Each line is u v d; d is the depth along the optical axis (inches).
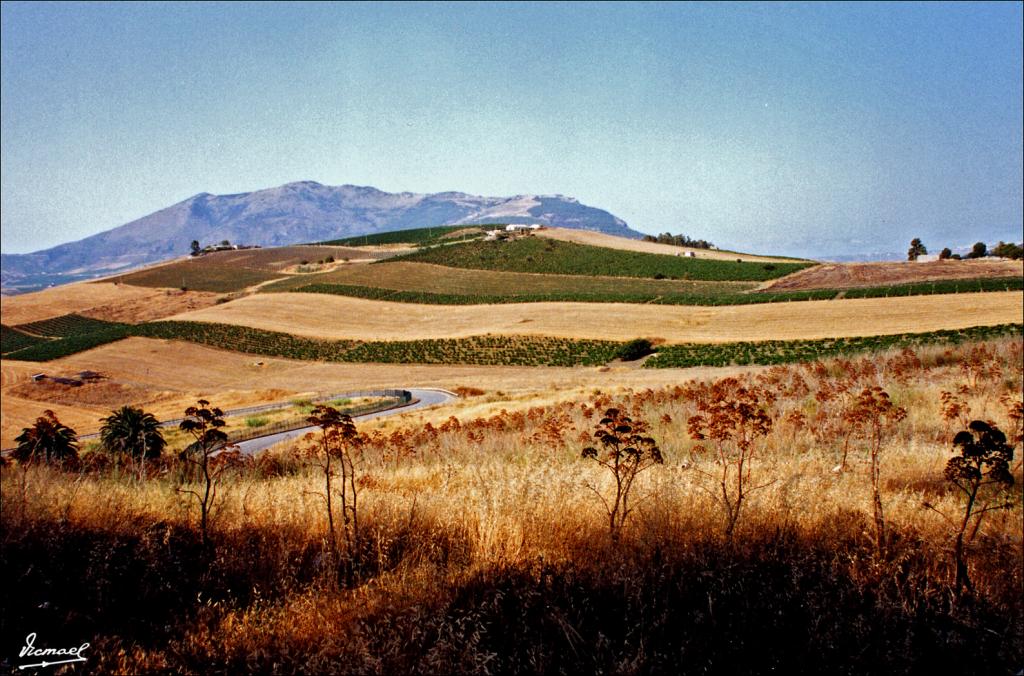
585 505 229.8
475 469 329.1
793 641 158.2
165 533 211.6
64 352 3595.0
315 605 171.5
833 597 174.7
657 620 157.2
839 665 149.9
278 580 187.8
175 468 376.2
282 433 1244.5
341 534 213.0
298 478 353.1
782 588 181.8
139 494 266.1
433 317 4072.3
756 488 240.2
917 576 188.7
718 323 3093.0
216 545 210.8
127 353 3612.2
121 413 730.2
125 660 145.6
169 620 166.4
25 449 475.5
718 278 5137.8
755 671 147.0
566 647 151.6
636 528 210.8
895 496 247.6
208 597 180.7
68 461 432.5
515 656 146.3
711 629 159.2
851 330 2564.0
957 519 231.5
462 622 155.7
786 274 4945.9
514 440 524.4
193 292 6663.4
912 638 157.8
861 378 682.8
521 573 182.5
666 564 185.5
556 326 3430.1
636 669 138.9
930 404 490.3
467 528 215.0
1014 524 226.7
